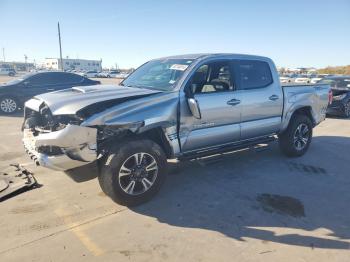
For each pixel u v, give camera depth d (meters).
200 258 3.22
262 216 4.07
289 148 6.38
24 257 3.22
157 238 3.56
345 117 12.06
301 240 3.54
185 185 5.01
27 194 4.63
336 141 8.09
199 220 3.96
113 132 4.07
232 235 3.63
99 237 3.58
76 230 3.71
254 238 3.58
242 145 5.52
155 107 4.30
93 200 4.46
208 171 5.62
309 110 6.65
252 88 5.54
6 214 4.05
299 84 6.57
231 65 5.35
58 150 4.00
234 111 5.20
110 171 4.03
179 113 4.54
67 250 3.34
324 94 6.94
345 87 12.41
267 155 6.64
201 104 4.77
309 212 4.20
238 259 3.21
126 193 4.17
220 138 5.13
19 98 12.05
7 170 5.50
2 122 10.40
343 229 3.79
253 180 5.26
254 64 5.68
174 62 5.23
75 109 3.91
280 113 6.00
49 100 4.36
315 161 6.33
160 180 4.41
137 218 4.00
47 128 4.51
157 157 4.33
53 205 4.31
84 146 3.89
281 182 5.20
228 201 4.48
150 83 5.07
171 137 4.52
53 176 5.30
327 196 4.71
